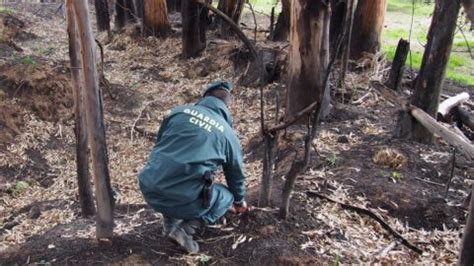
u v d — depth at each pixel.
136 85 9.39
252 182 5.34
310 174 4.96
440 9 5.25
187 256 3.69
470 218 2.85
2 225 5.12
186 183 3.38
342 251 3.79
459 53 11.97
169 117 3.54
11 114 7.31
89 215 4.91
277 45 9.32
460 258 2.96
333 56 3.39
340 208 4.36
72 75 4.39
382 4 8.48
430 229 4.25
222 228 3.97
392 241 4.01
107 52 11.69
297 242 3.84
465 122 6.38
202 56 10.23
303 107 6.14
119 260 3.69
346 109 6.80
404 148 5.51
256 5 16.44
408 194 4.56
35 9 16.08
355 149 5.61
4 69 8.03
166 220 3.71
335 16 7.68
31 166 6.59
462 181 4.95
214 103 3.57
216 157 3.39
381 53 9.06
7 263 3.83
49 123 7.55
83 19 3.46
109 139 7.32
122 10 12.80
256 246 3.77
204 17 10.23
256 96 8.12
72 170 6.62
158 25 11.70
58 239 4.21
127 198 5.41
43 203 5.48
